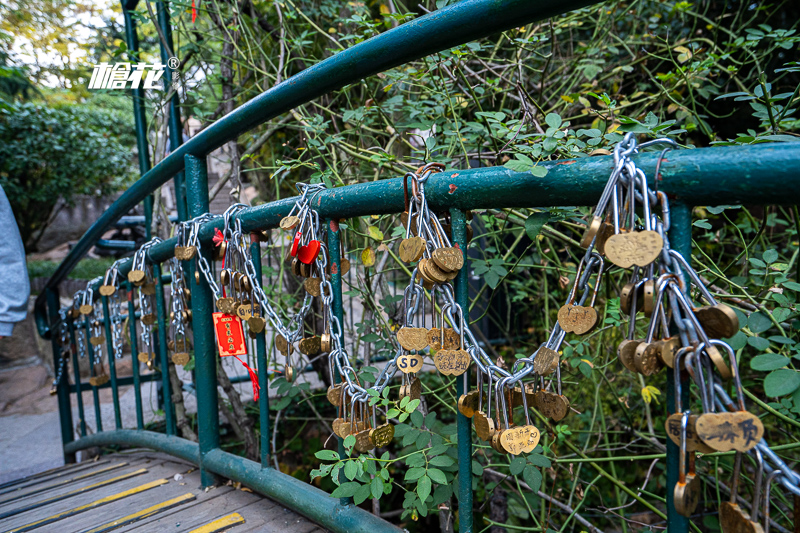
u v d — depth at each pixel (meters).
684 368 0.52
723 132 3.02
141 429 2.25
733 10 2.93
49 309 3.34
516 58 2.25
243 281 1.23
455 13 0.71
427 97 2.17
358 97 3.05
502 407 0.72
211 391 1.61
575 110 2.70
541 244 2.66
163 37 2.74
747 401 2.38
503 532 2.24
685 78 1.80
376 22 1.88
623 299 0.56
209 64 3.09
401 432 1.17
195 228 1.50
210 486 1.61
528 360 0.69
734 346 0.76
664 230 0.54
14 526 1.56
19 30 6.90
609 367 2.68
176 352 1.65
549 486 2.46
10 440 4.07
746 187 0.50
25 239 8.62
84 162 8.31
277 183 2.52
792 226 2.06
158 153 2.91
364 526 1.03
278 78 2.53
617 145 0.58
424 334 0.80
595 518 2.67
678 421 0.51
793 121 1.29
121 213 2.22
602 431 2.23
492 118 1.38
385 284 2.47
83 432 3.05
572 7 0.62
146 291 1.92
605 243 0.55
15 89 7.72
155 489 1.71
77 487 1.97
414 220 0.82
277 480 1.31
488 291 3.52
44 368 5.97
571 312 0.62
